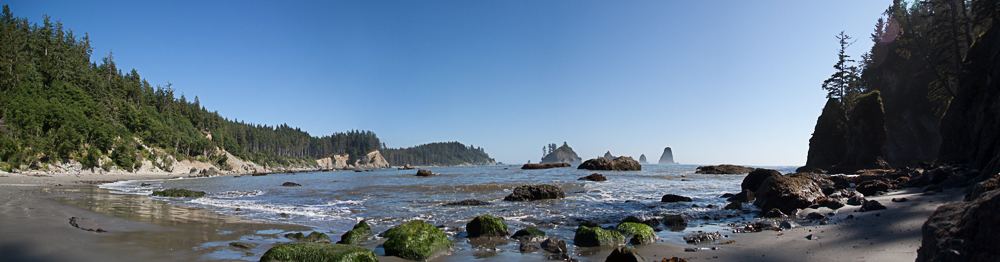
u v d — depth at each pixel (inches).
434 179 1606.8
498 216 508.1
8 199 615.5
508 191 909.2
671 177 1537.9
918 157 2175.2
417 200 724.7
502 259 270.8
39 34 3312.0
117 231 333.4
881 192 606.2
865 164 1700.3
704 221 443.2
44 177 1643.7
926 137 2144.4
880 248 244.1
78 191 952.3
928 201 431.5
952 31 1485.0
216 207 618.5
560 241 300.5
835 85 2060.8
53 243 260.8
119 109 3412.9
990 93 888.9
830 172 1753.2
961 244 148.1
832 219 387.5
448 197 781.9
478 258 275.1
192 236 331.3
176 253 260.7
